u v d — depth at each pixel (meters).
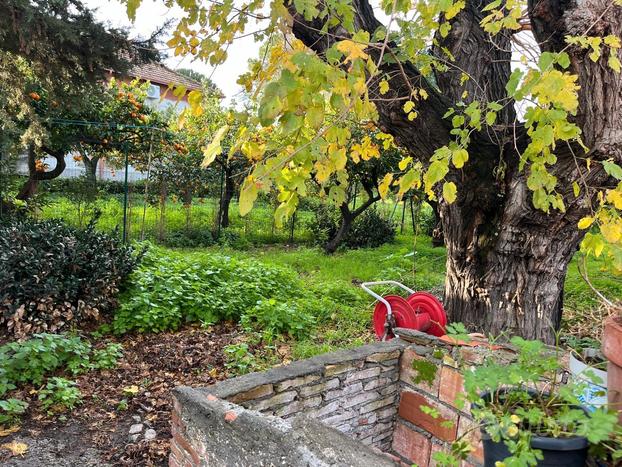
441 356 2.81
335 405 2.73
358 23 3.36
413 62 3.19
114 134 10.48
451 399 2.74
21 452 3.06
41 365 3.96
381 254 11.59
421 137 3.68
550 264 3.64
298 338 5.42
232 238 12.62
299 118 1.57
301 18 3.08
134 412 3.68
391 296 3.79
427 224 15.84
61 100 7.95
